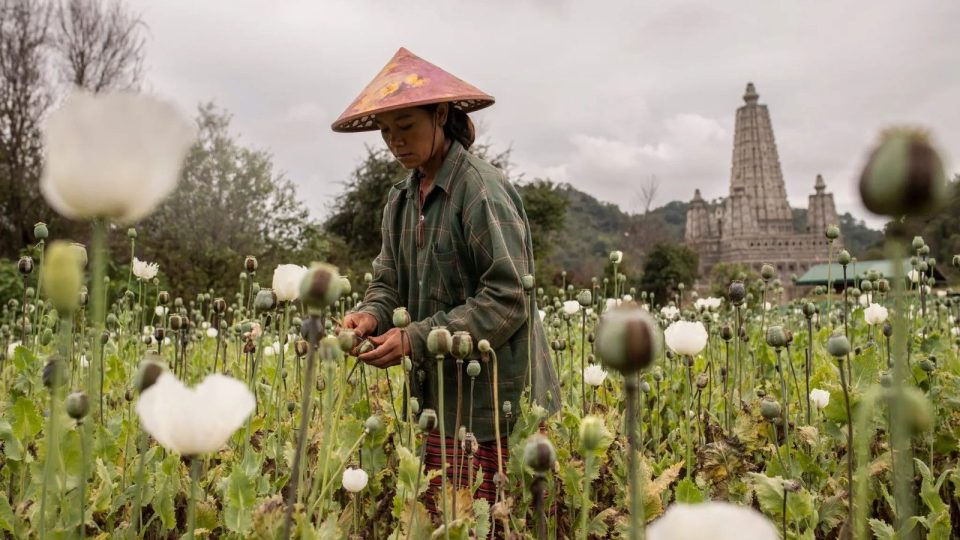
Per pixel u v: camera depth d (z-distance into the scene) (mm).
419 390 3096
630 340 1099
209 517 2174
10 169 23328
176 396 1256
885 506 2510
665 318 5473
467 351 2158
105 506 2053
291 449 2693
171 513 2154
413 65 3090
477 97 2975
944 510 2105
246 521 1987
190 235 23625
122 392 3574
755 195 92312
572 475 2336
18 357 2996
